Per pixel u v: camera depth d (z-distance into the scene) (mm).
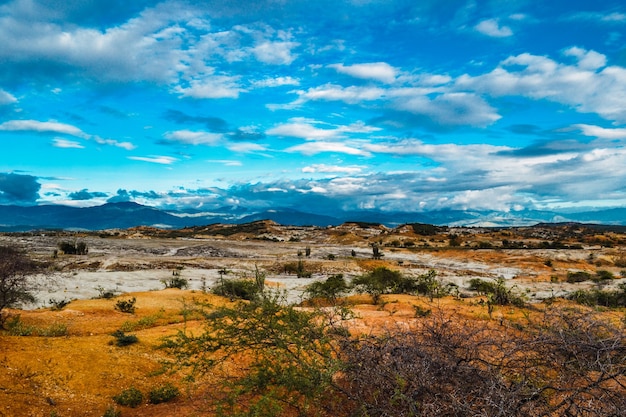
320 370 6105
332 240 167750
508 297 24719
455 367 4500
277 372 6914
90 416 9000
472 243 136250
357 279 43219
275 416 6848
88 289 40406
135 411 9602
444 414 4289
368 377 4949
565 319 5152
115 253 94750
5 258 17969
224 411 7902
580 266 79688
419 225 199375
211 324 8055
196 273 63500
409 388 4676
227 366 11398
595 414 3990
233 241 155125
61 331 17172
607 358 4320
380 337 5594
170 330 17359
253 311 7805
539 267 79125
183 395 10422
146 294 32500
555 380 4391
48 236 139250
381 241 152125
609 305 32312
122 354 12992
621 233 164000
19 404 8812
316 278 64312
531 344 4633
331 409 6133
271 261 85688
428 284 32312
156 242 131750
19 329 16391
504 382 4281
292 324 6992
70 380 10609
